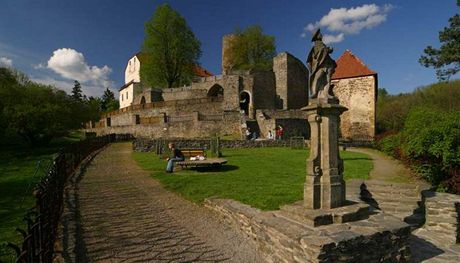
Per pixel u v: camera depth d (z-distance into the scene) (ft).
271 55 188.85
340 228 20.71
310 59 25.43
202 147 83.20
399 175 45.60
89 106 138.31
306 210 22.82
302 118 119.55
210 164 50.21
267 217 23.75
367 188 35.14
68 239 22.95
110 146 95.50
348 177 43.60
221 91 162.81
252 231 23.98
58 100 105.29
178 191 38.42
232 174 47.34
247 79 142.41
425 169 42.37
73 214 29.07
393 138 66.90
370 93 114.83
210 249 22.90
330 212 22.24
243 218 25.39
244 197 32.83
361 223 21.79
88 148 72.69
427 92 132.16
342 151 82.79
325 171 23.52
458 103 112.27
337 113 24.09
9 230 26.03
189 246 23.25
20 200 36.52
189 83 190.60
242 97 147.95
